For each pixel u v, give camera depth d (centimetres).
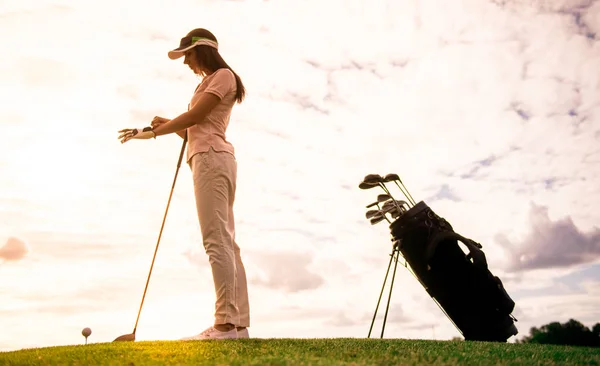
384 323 525
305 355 278
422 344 368
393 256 542
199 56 403
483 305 527
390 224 545
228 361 253
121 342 353
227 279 365
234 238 400
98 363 269
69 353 304
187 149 393
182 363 253
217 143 379
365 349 322
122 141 378
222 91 381
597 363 284
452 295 531
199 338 361
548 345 402
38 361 286
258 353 290
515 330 540
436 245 514
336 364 245
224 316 362
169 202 407
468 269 526
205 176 372
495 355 306
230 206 396
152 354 285
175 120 371
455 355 294
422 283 546
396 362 263
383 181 557
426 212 538
